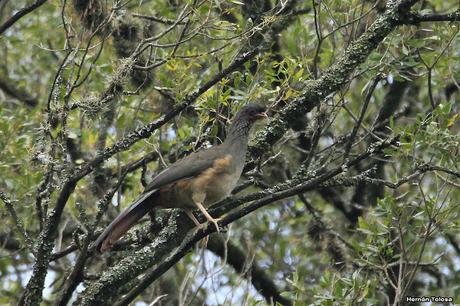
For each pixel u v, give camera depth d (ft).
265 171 51.96
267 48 43.47
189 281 44.34
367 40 35.94
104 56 47.60
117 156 42.16
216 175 35.99
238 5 44.55
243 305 39.55
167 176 35.42
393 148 38.42
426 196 42.98
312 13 48.96
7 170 46.70
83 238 35.76
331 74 36.09
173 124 45.37
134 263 35.06
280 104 42.65
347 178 33.06
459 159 38.73
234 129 37.52
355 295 38.52
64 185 32.60
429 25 51.08
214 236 50.70
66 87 36.17
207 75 42.91
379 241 41.39
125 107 45.65
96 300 34.32
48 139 36.86
